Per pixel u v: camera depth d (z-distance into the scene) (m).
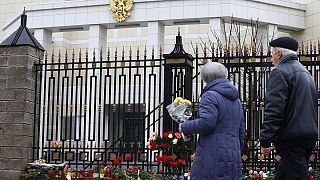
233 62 9.27
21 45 10.09
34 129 10.12
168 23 23.67
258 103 9.58
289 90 5.48
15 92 10.00
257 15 23.20
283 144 5.48
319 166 9.12
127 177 9.00
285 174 5.45
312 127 5.41
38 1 31.62
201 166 5.67
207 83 5.90
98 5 24.12
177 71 9.64
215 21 22.53
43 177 9.53
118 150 10.27
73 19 24.44
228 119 5.74
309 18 24.41
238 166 5.75
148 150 9.48
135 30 28.30
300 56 9.05
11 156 9.85
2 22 32.47
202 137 5.75
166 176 8.94
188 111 7.14
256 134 9.46
